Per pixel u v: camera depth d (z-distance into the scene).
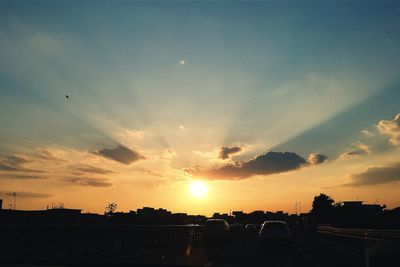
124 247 23.48
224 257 22.14
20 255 15.40
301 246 34.94
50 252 16.81
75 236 18.41
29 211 47.97
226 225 38.09
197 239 44.28
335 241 45.19
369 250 9.05
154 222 79.44
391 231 32.69
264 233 30.48
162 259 19.92
